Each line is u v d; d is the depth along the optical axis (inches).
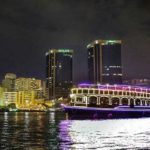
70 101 6983.3
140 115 7677.2
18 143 2842.0
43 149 2468.0
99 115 7022.6
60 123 6131.9
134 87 7716.5
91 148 2506.2
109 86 7263.8
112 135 3634.4
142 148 2487.7
